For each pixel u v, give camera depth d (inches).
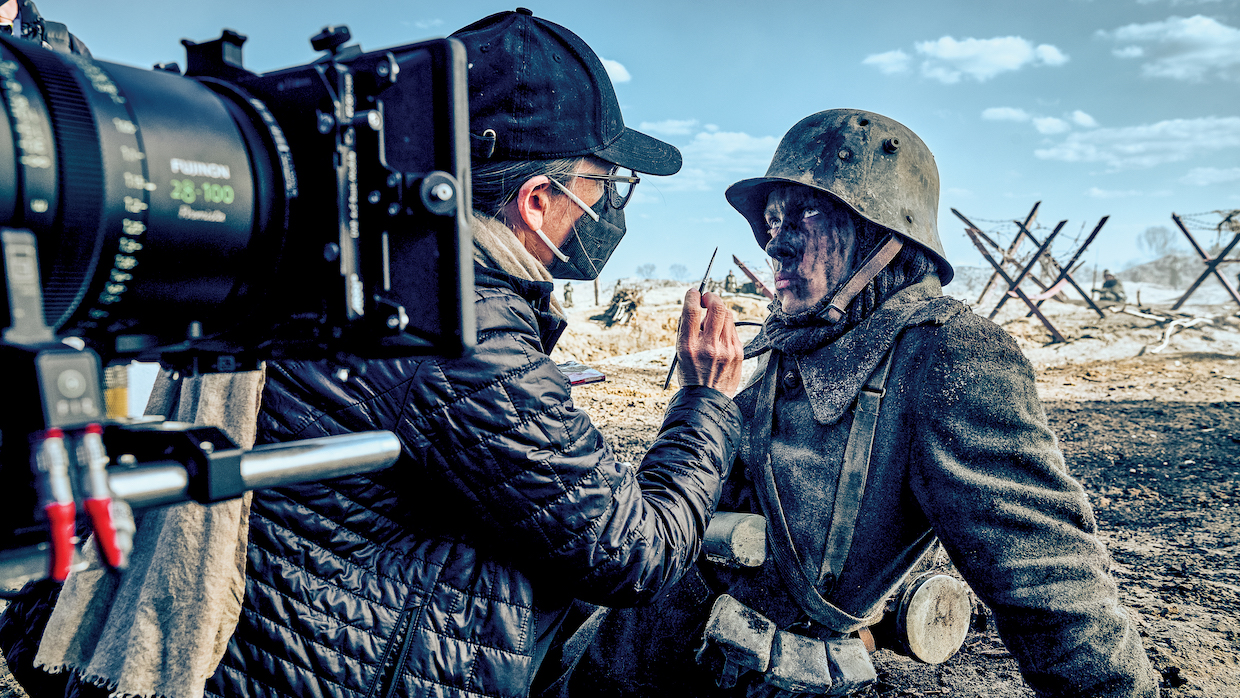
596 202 56.4
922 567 71.2
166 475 25.6
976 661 100.6
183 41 35.1
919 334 60.9
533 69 49.8
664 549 49.8
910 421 60.1
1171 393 369.1
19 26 66.3
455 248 30.4
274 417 44.9
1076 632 53.1
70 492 22.0
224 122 29.5
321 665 45.1
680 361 61.2
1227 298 807.7
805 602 63.2
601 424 303.1
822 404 64.3
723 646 63.4
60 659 46.7
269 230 29.9
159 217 26.5
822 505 63.5
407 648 45.9
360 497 45.7
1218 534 168.9
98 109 25.3
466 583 47.2
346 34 31.9
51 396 21.6
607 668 72.7
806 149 67.8
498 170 49.9
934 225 68.5
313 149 30.3
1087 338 501.4
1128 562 150.3
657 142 58.5
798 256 67.6
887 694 93.4
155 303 28.4
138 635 43.9
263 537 45.2
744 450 69.9
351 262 29.8
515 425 43.7
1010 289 522.6
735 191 75.3
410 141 32.2
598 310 631.8
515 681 47.6
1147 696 53.9
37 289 22.8
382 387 43.6
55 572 21.8
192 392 46.0
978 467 56.6
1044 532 54.7
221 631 44.7
